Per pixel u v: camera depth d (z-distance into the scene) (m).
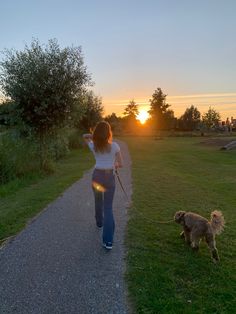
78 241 3.61
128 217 4.51
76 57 9.49
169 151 17.12
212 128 48.31
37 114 9.05
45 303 2.48
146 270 2.95
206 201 5.70
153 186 6.82
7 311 2.39
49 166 9.40
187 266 3.06
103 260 3.15
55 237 3.73
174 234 3.86
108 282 2.75
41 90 8.90
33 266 3.03
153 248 3.44
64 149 13.64
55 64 9.16
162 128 54.94
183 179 7.91
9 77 9.05
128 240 3.64
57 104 9.10
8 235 3.81
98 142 3.31
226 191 6.65
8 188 7.02
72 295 2.58
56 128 9.67
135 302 2.48
